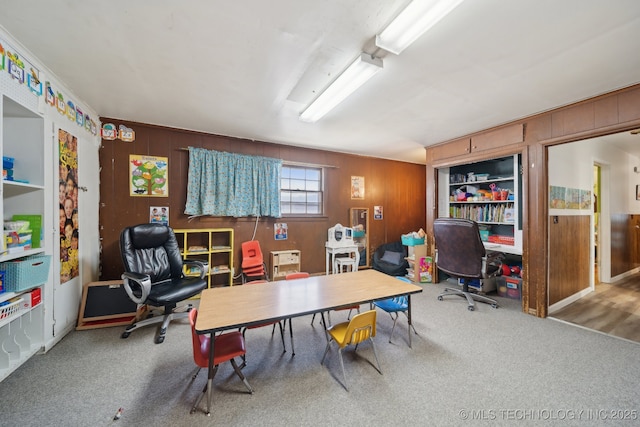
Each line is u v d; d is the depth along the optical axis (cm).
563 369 197
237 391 173
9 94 173
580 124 265
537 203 300
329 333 196
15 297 185
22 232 188
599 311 312
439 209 454
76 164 261
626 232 471
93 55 192
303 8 146
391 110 290
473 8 143
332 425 146
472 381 183
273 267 409
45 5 144
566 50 182
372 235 534
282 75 219
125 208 330
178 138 359
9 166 189
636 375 190
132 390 173
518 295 355
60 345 227
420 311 311
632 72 211
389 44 166
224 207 381
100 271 317
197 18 154
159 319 267
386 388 176
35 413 152
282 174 445
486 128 351
